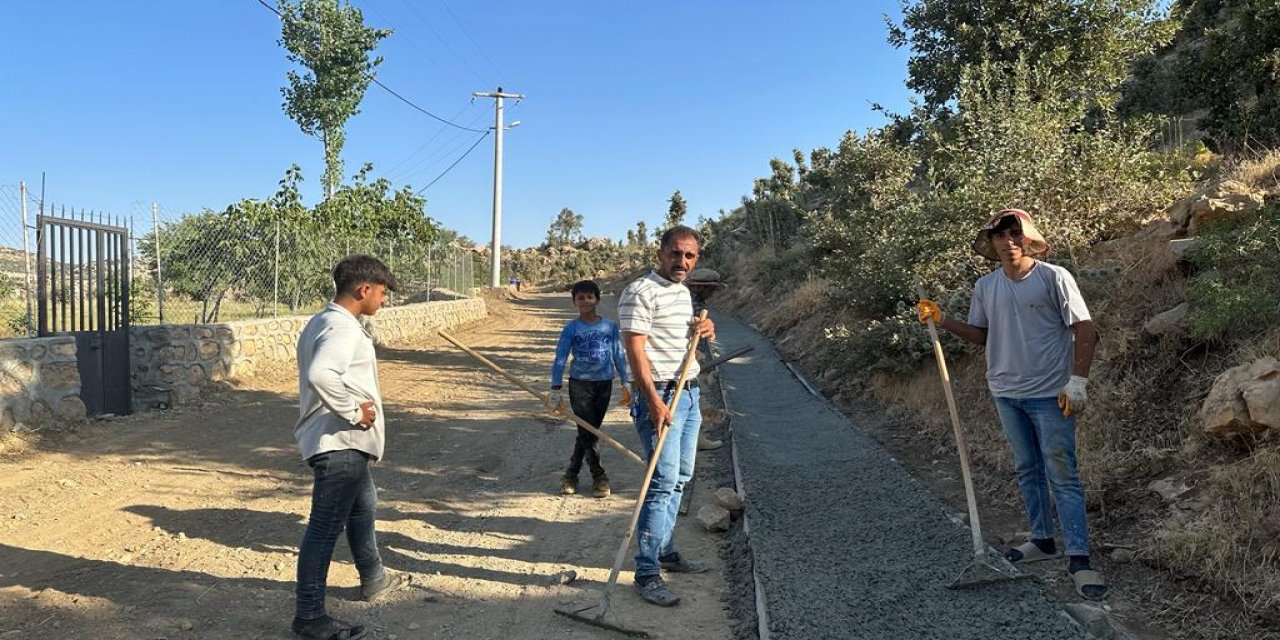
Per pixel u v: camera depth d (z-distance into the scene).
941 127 11.48
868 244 10.91
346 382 3.60
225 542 4.87
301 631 3.62
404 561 4.61
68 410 7.73
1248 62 11.04
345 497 3.67
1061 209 7.45
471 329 22.80
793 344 13.68
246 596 4.07
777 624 3.57
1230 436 4.18
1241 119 11.02
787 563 4.30
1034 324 4.06
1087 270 6.67
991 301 4.25
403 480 6.40
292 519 5.33
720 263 34.00
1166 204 7.42
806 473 6.16
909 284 8.64
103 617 3.78
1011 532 4.71
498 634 3.68
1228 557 3.59
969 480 4.15
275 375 11.51
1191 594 3.58
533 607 3.97
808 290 15.98
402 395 10.51
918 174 17.05
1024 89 8.70
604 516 5.49
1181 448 4.50
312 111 19.33
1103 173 7.62
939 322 4.52
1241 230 5.41
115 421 8.20
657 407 3.89
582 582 4.29
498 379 12.09
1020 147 7.77
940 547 4.46
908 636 3.43
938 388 7.49
